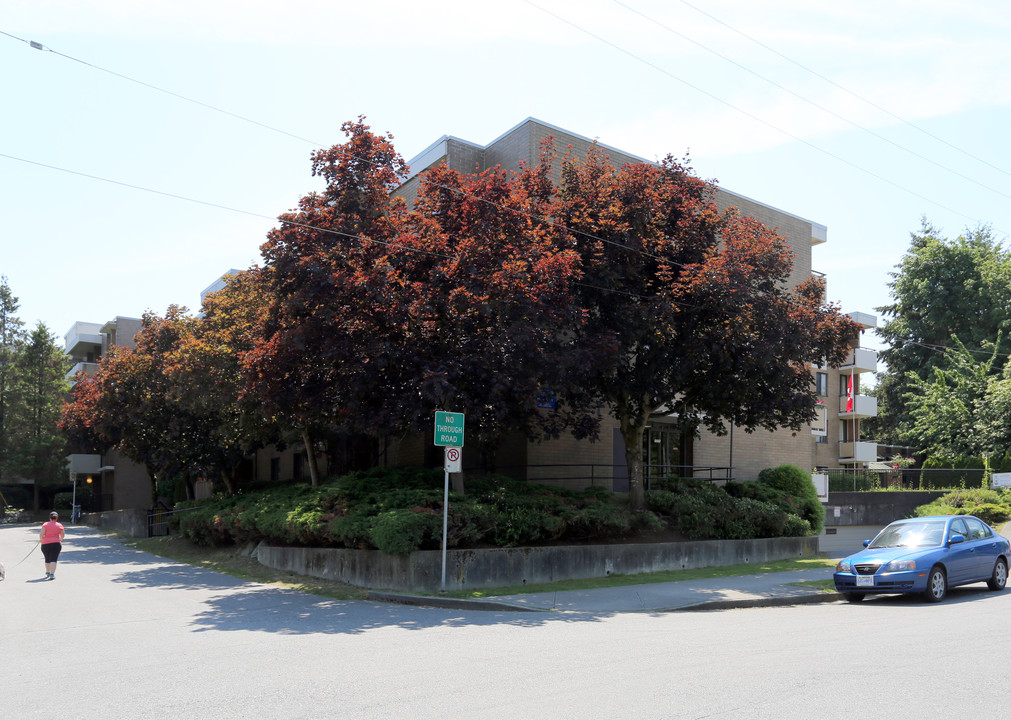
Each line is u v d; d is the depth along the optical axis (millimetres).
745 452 29562
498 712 6168
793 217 32094
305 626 11352
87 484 61062
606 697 6590
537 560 16516
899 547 14773
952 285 49281
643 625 11375
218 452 27938
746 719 5859
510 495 18469
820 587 15727
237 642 9938
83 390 36469
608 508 18406
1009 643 9086
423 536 15281
